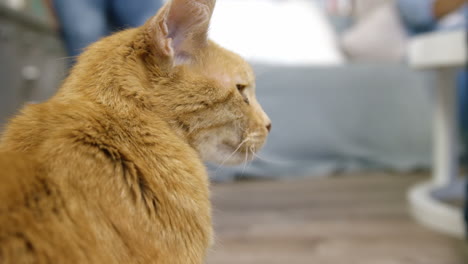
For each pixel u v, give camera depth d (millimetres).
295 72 2361
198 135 633
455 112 1633
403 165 2357
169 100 584
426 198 1539
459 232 1356
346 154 2408
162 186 524
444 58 1282
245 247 1309
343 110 2410
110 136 512
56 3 1484
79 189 447
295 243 1335
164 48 563
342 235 1395
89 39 1470
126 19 1563
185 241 530
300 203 1794
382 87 2438
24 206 406
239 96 662
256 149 722
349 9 3320
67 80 611
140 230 480
